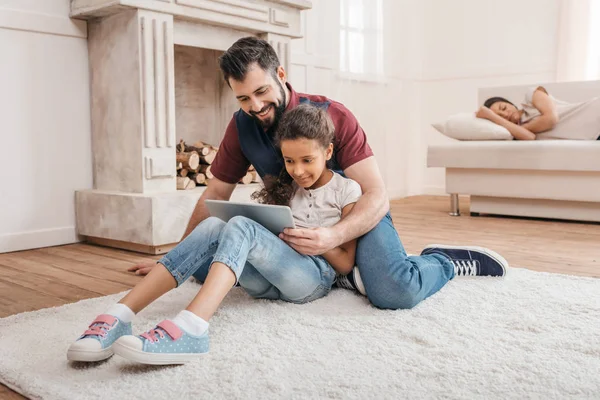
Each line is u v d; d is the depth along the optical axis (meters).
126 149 2.54
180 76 3.04
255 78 1.40
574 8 4.37
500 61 4.79
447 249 1.89
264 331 1.34
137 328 1.37
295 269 1.42
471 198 3.68
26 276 2.01
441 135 5.09
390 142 4.73
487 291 1.69
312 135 1.36
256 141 1.59
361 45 4.30
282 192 1.52
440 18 5.02
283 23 3.07
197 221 1.75
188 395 1.01
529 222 3.38
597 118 3.54
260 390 1.02
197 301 1.19
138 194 2.45
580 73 4.39
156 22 2.46
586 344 1.25
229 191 1.78
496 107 3.80
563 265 2.17
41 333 1.34
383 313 1.48
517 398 0.99
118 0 2.32
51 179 2.60
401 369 1.11
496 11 4.77
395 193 4.82
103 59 2.60
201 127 3.17
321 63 4.00
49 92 2.57
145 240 2.39
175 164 2.60
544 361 1.14
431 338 1.27
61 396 1.01
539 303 1.56
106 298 1.65
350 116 1.56
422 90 5.16
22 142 2.49
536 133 3.69
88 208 2.63
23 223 2.52
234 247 1.24
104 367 1.14
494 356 1.17
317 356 1.18
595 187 3.21
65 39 2.60
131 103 2.49
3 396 1.05
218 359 1.17
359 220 1.43
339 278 1.68
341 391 1.01
